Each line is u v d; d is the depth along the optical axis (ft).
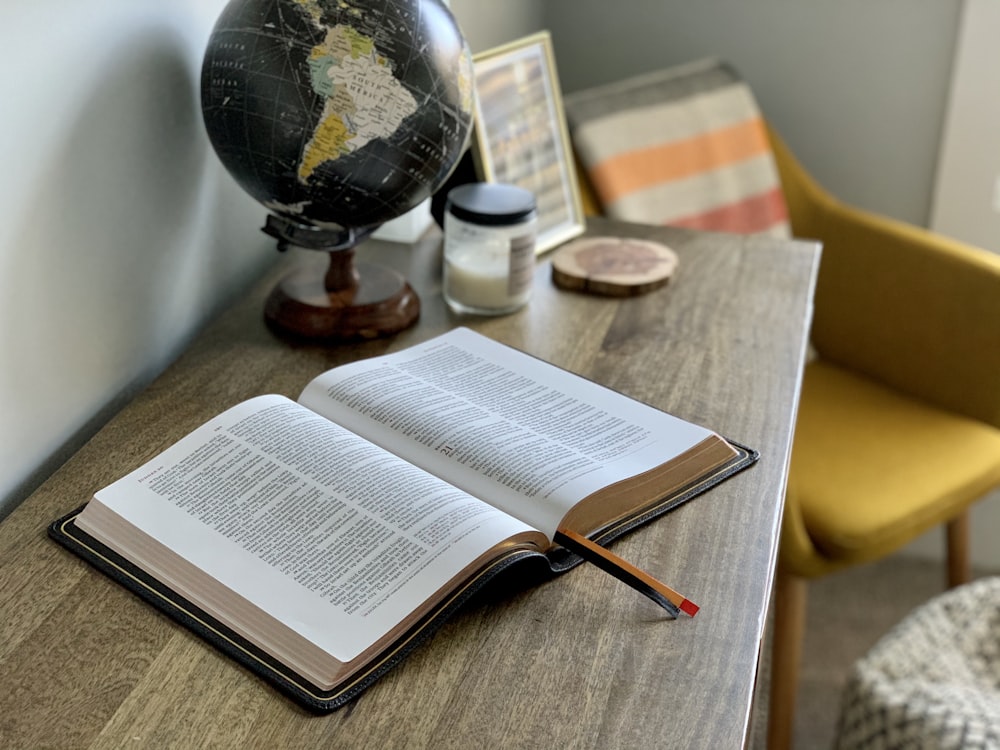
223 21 2.62
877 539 4.35
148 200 2.82
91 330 2.64
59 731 1.74
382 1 2.55
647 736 1.77
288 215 2.83
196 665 1.89
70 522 2.21
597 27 6.54
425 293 3.38
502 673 1.89
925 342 5.10
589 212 5.11
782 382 2.91
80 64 2.44
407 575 1.98
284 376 2.83
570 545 2.15
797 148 6.58
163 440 2.52
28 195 2.33
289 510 2.14
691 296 3.44
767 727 4.81
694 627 2.01
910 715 3.64
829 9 6.18
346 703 1.81
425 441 2.41
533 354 3.01
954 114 6.10
